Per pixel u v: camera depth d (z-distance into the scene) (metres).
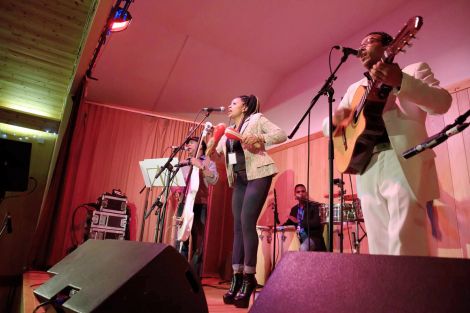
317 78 5.12
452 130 1.11
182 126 6.13
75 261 1.55
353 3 4.24
